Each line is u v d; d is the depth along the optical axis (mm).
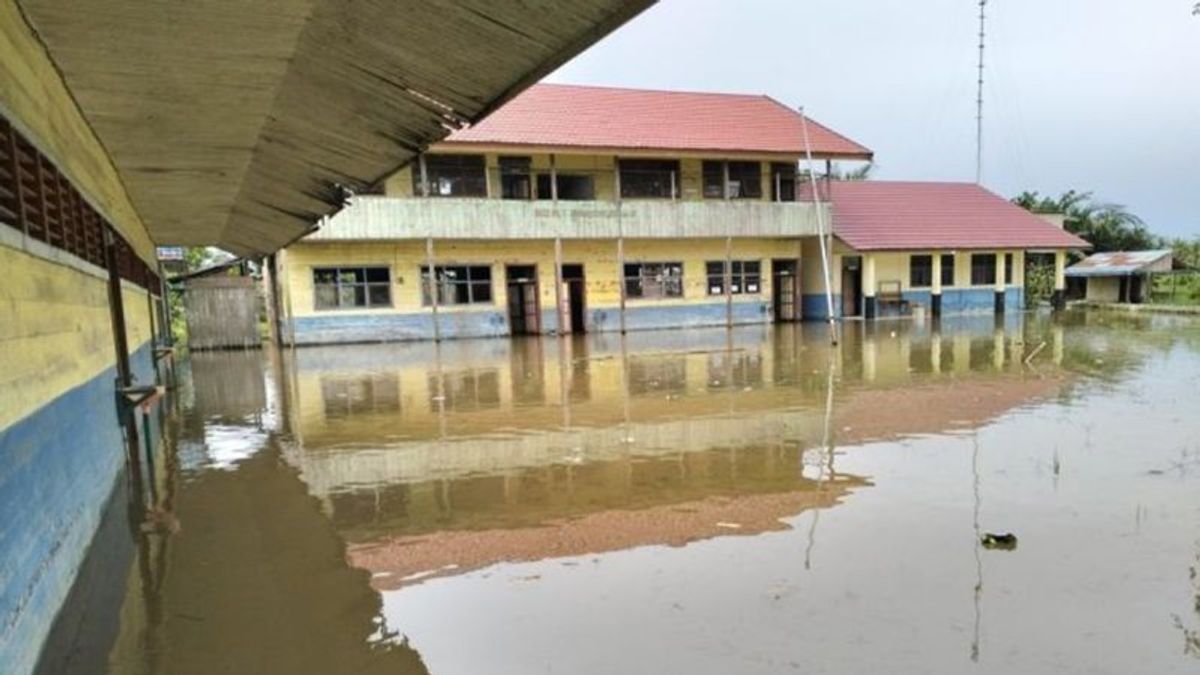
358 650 3084
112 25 3760
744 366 12469
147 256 12227
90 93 4855
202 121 5508
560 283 20422
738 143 21625
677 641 3076
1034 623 3156
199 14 3578
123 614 3451
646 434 7195
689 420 7840
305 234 10180
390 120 4711
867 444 6469
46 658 3004
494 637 3166
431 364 13914
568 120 20891
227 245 14297
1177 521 4352
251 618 3391
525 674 2871
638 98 22984
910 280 24797
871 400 8742
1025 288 27094
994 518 4465
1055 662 2852
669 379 11109
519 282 20969
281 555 4180
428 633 3211
